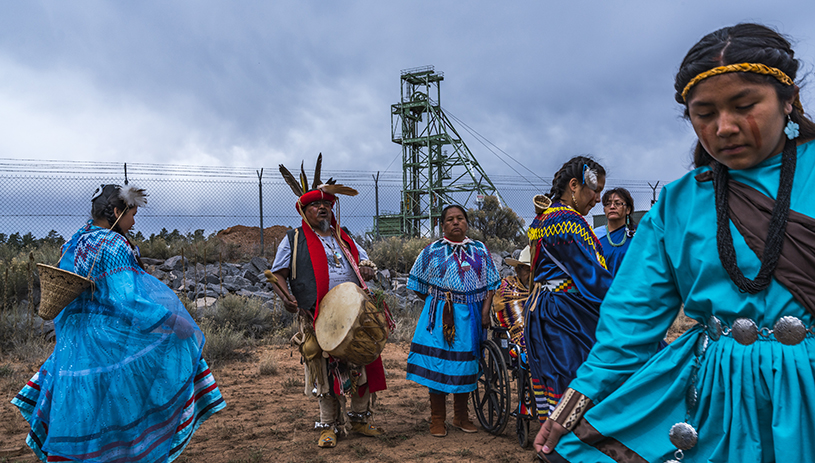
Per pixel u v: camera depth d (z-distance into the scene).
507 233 26.05
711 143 1.41
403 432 4.89
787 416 1.31
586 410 1.66
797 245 1.31
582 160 3.47
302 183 4.87
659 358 1.60
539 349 3.52
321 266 4.50
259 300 11.32
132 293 3.24
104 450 3.06
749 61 1.31
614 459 1.59
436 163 42.06
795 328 1.31
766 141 1.35
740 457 1.39
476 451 4.31
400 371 7.91
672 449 1.53
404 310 12.02
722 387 1.44
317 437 4.75
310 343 4.44
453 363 4.66
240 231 26.55
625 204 5.28
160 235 19.09
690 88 1.41
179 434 3.38
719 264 1.42
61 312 3.28
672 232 1.55
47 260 12.54
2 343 8.84
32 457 4.28
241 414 5.58
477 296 4.83
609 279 3.27
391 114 43.12
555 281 3.51
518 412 4.40
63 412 3.06
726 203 1.43
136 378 3.16
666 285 1.60
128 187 3.52
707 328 1.51
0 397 6.26
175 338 3.36
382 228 30.73
